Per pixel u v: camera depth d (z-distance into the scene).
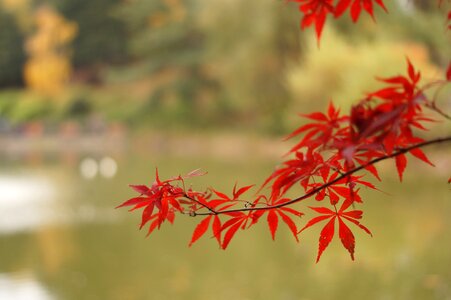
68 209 14.80
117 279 8.30
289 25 29.03
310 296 7.02
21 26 51.75
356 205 12.55
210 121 38.16
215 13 33.69
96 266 9.09
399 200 13.03
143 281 8.13
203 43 42.62
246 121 36.47
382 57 18.55
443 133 17.05
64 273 8.73
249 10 32.91
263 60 30.34
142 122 40.81
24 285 8.12
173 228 11.95
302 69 24.62
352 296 6.87
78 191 18.33
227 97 37.97
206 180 18.95
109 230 11.98
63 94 47.66
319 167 1.50
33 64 49.88
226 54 34.03
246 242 10.31
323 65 23.03
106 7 49.72
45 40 49.62
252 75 30.67
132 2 49.19
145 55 47.56
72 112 44.91
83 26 50.00
